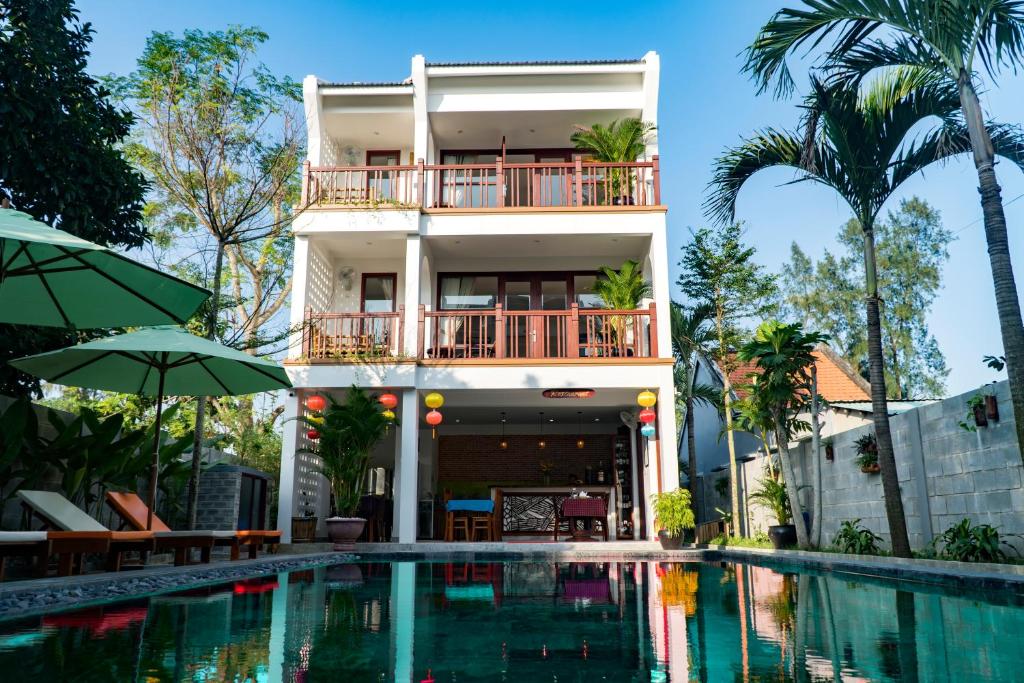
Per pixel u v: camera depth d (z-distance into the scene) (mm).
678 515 10820
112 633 3148
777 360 10234
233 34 10188
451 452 17109
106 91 9289
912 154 8883
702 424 22922
